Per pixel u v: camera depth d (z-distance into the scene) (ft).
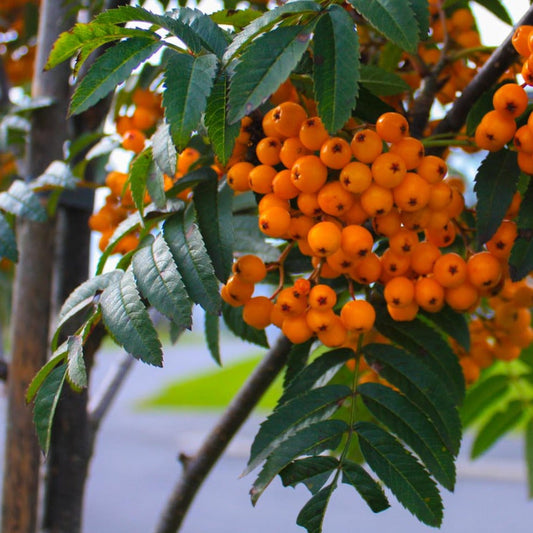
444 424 1.77
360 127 1.78
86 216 2.27
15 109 2.22
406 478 1.70
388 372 1.80
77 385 1.69
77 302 1.75
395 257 1.79
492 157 1.78
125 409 17.10
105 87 1.67
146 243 1.78
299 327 1.79
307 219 1.76
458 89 2.04
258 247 1.95
